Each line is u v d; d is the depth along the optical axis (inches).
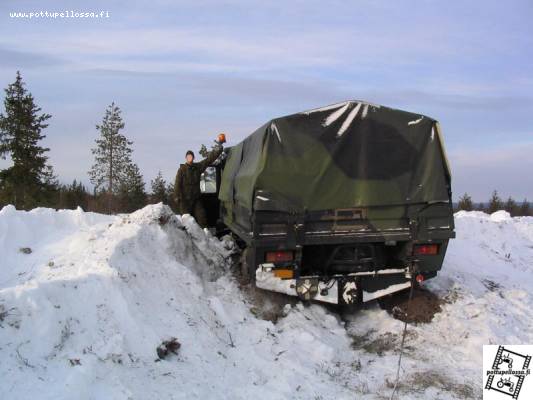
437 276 314.2
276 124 240.5
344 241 242.2
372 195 243.3
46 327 166.7
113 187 1450.5
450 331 239.1
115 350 171.9
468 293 280.8
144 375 167.0
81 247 263.3
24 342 158.6
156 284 224.8
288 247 238.4
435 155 247.0
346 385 189.5
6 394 136.2
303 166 240.7
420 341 232.8
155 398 154.3
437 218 248.1
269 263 242.1
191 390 165.0
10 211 308.8
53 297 181.9
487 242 466.3
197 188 394.6
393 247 265.3
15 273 251.8
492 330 234.7
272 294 263.1
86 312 186.4
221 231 393.7
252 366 197.6
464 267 366.6
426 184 246.5
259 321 238.2
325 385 186.4
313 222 243.3
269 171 238.7
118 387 151.8
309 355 215.0
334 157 242.4
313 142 241.6
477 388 184.1
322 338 233.3
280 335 229.6
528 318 268.7
